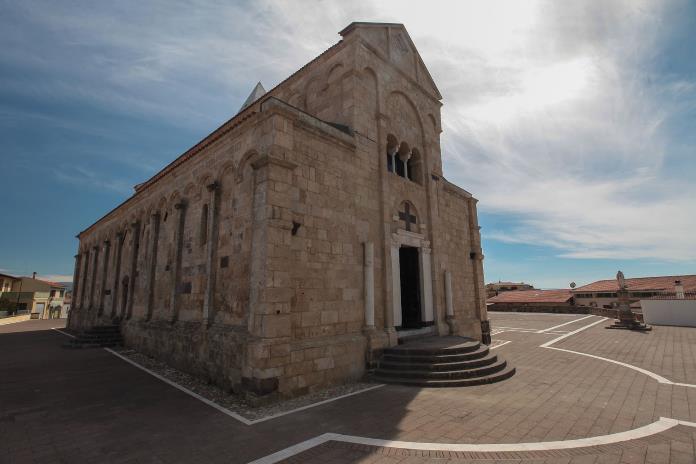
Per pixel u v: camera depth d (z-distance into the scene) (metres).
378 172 14.91
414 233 16.77
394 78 17.09
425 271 17.02
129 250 22.08
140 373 13.29
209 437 7.27
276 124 10.96
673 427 7.66
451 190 20.75
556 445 6.78
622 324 27.81
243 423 8.04
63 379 12.38
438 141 20.36
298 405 9.32
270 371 9.53
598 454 6.39
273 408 9.09
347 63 15.01
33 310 65.31
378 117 15.34
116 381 12.08
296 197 11.35
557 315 40.38
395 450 6.61
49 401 9.82
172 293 15.48
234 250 11.91
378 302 13.70
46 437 7.33
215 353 11.55
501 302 59.50
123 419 8.37
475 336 19.98
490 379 11.62
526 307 48.69
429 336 16.20
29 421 8.26
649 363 14.83
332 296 11.96
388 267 14.23
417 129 18.58
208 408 9.15
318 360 10.81
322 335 11.38
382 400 9.72
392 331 13.62
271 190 10.47
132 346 18.77
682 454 6.36
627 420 8.11
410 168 18.56
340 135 13.25
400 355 12.73
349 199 13.29
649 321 31.27
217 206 13.38
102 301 25.11
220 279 12.48
